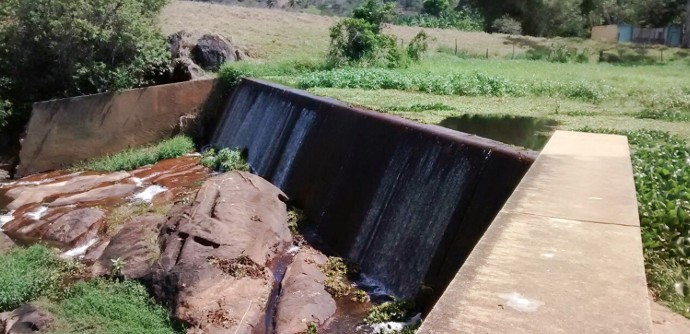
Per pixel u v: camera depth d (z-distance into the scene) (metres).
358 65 24.22
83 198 14.40
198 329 7.91
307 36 32.03
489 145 8.04
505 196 7.37
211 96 21.17
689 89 16.64
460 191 8.16
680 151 8.10
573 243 3.37
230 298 8.49
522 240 3.42
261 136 16.39
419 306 7.91
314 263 9.60
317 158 12.60
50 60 20.33
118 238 10.55
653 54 33.59
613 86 17.83
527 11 47.16
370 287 8.92
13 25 20.03
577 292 2.70
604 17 50.59
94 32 19.39
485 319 2.42
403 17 50.09
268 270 9.40
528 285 2.76
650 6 47.06
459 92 18.00
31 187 15.94
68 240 11.94
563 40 40.53
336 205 11.08
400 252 8.83
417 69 23.44
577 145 6.73
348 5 87.88
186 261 9.02
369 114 11.35
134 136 19.98
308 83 19.06
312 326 7.70
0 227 13.14
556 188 4.70
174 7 34.78
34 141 18.34
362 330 7.66
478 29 45.94
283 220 11.25
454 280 2.83
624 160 5.85
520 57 31.59
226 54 24.66
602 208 4.10
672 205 5.37
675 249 4.83
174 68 22.41
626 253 3.21
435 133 9.20
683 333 3.61
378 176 10.19
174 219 10.46
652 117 12.96
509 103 15.76
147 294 8.92
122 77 19.92
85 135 19.12
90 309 8.55
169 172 16.48
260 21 34.50
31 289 9.35
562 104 15.64
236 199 10.91
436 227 8.33
